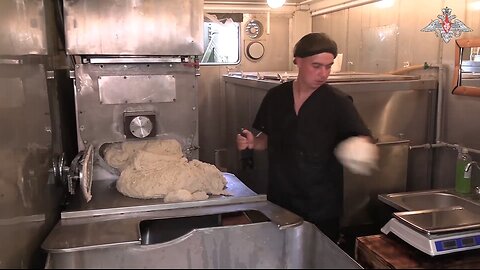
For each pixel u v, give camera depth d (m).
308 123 1.81
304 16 3.58
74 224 1.33
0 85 1.38
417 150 2.43
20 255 1.36
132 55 1.78
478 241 1.65
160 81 1.85
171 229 1.55
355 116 1.77
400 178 2.32
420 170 2.47
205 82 3.53
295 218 1.33
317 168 1.83
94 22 1.71
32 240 1.41
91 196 1.57
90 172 1.59
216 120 3.59
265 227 1.29
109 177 1.83
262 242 1.24
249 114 2.90
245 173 2.96
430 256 1.61
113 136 1.82
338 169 1.86
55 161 1.81
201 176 1.60
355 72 2.89
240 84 3.05
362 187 2.23
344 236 2.22
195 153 1.95
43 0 1.70
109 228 1.29
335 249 1.14
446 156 2.40
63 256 1.11
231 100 3.34
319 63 1.72
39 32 1.62
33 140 1.48
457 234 1.63
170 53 1.81
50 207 1.67
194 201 1.52
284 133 1.88
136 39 1.76
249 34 3.51
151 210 1.47
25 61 1.46
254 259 1.19
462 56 2.22
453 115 2.33
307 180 1.84
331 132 1.81
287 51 3.60
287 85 1.91
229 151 3.45
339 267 1.05
